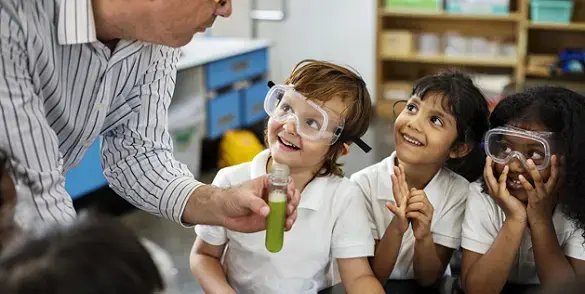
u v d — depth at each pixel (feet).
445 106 6.04
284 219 5.06
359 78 5.98
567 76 19.56
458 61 21.44
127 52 5.28
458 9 21.16
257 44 18.25
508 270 5.87
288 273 5.86
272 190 5.01
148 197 5.78
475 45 21.44
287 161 5.74
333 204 5.94
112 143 5.93
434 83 6.13
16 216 3.88
